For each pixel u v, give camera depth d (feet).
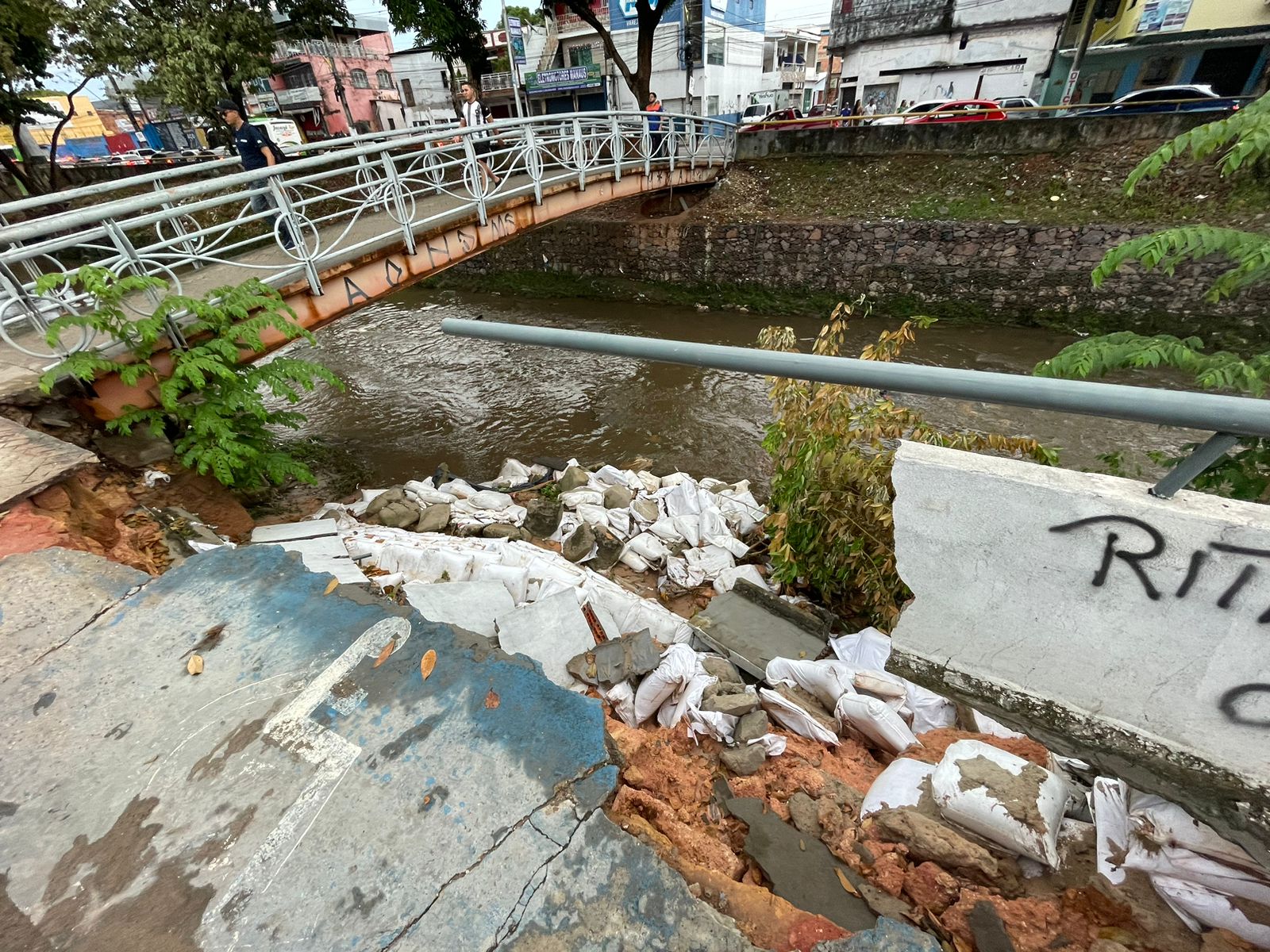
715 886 4.05
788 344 13.39
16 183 52.49
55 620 6.21
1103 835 5.31
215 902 3.88
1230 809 4.82
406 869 4.00
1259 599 4.11
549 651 10.35
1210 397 3.25
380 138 29.48
